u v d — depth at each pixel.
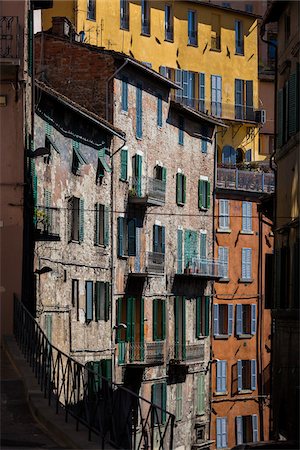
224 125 73.94
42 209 46.94
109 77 59.28
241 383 74.69
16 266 40.22
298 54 40.91
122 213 59.47
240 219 75.75
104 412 25.31
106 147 57.31
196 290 69.56
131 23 79.38
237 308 75.19
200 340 69.94
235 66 87.88
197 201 71.00
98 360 55.06
